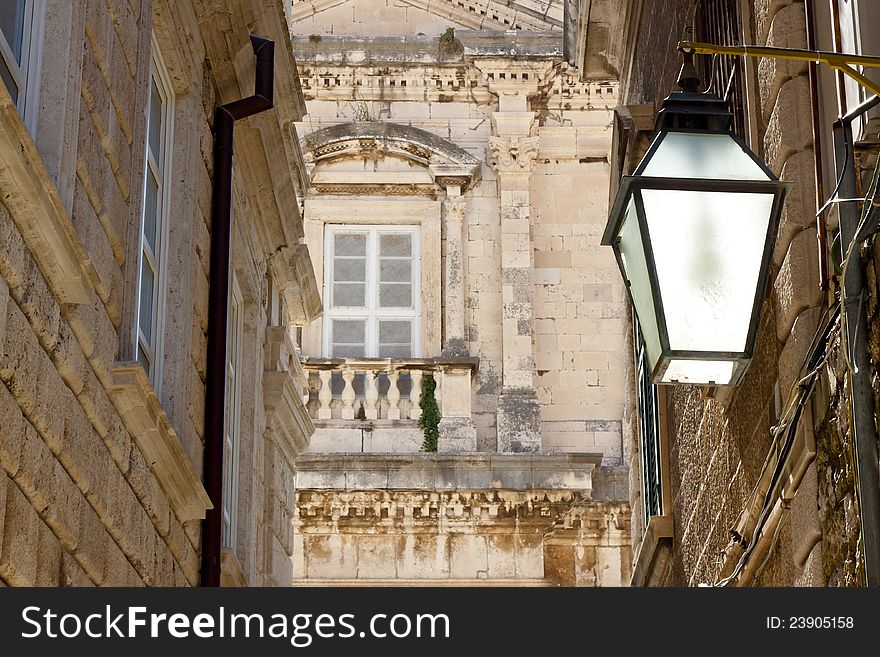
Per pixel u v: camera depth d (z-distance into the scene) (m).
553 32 33.69
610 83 33.62
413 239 32.72
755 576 12.00
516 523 29.97
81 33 9.19
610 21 20.48
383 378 31.61
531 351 31.86
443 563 29.77
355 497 29.84
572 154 33.41
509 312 32.06
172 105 13.28
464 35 33.62
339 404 31.12
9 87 8.43
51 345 8.54
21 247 7.97
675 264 8.15
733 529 12.45
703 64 14.38
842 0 9.91
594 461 29.97
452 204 32.78
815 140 10.26
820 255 9.98
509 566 29.77
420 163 32.94
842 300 8.91
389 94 33.62
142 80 11.34
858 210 9.11
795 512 10.26
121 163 10.69
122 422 10.34
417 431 30.97
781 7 10.85
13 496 7.88
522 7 34.50
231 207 14.70
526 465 29.94
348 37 33.81
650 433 18.62
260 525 17.70
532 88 33.47
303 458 29.94
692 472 15.33
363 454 29.98
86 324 9.25
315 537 29.94
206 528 13.30
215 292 14.00
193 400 13.09
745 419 12.23
